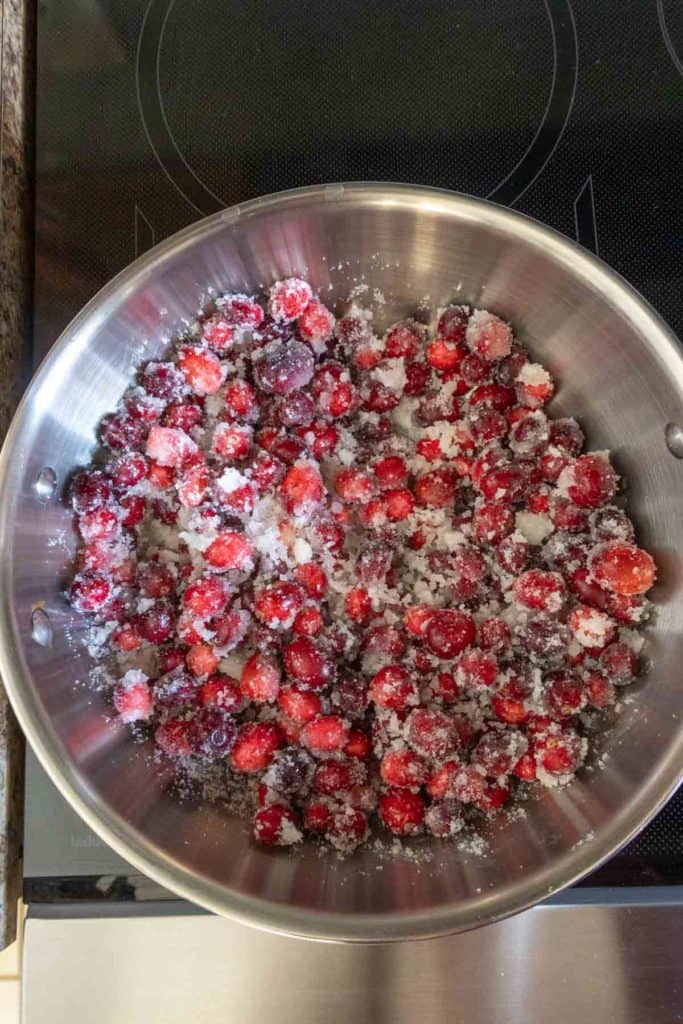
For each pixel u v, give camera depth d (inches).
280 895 10.3
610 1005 11.9
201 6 14.7
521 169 13.8
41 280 13.8
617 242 13.5
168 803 11.6
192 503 13.2
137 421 13.0
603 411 12.7
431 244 12.3
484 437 13.2
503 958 12.0
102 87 14.4
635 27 14.3
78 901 12.2
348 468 13.4
